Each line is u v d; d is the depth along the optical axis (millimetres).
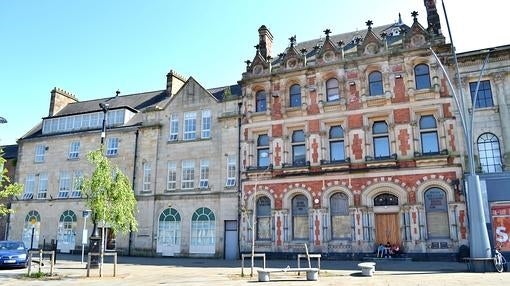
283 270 15203
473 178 18219
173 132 32344
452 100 24344
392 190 24516
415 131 24719
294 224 26844
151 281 16031
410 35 26000
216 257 28375
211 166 30188
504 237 21609
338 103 26828
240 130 29656
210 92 34000
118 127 34250
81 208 33875
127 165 32875
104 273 19031
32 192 36312
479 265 16875
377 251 24172
